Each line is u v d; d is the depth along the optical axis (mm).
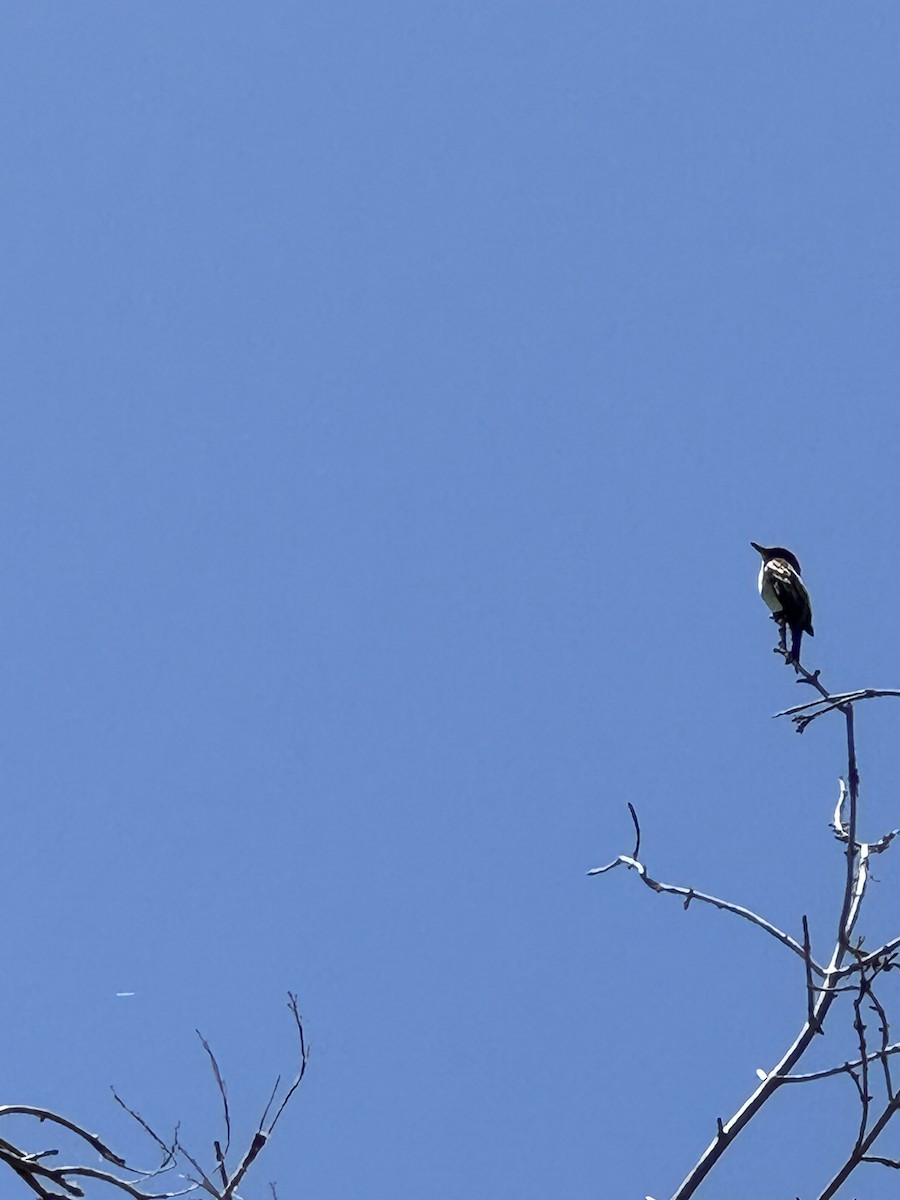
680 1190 12133
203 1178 11148
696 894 13391
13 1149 10438
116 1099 11664
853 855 13766
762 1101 12297
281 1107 11922
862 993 12195
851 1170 11758
